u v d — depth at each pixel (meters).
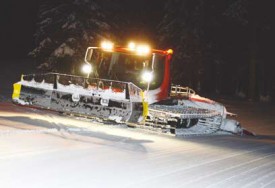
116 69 12.70
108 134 10.53
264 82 42.25
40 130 9.75
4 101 16.70
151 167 7.39
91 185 5.92
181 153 9.18
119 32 30.19
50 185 5.72
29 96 11.70
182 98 13.98
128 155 8.18
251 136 14.98
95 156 7.71
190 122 13.73
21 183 5.67
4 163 6.52
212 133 14.21
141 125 12.27
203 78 38.91
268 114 26.44
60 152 7.67
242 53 39.44
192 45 34.53
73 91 11.19
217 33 36.97
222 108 14.53
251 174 7.86
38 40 28.36
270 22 35.59
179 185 6.45
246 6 33.16
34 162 6.77
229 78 43.09
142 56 12.41
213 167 8.07
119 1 31.83
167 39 34.84
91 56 13.16
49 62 27.53
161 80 12.33
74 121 12.25
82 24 27.17
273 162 9.45
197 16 34.50
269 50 38.47
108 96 10.76
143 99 10.95
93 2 27.61
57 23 27.45
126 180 6.37
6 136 8.58
